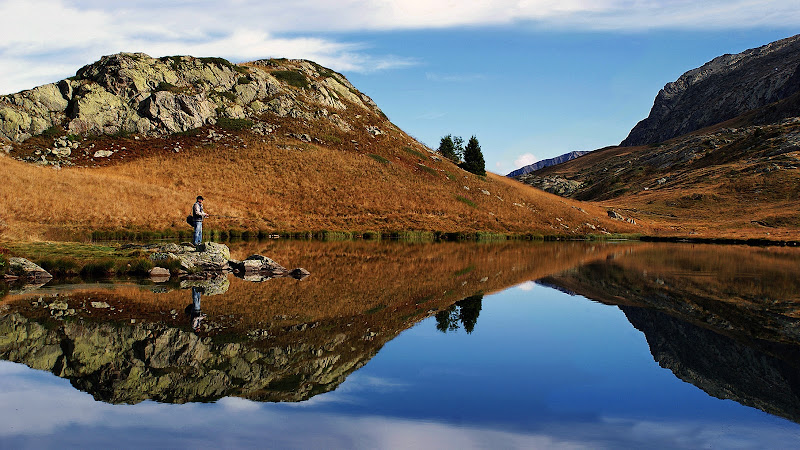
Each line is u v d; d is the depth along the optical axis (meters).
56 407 6.20
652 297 16.05
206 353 8.55
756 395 7.04
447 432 5.62
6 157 41.91
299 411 6.16
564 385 7.32
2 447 5.00
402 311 12.90
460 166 83.75
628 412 6.34
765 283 19.62
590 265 26.92
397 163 69.56
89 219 31.66
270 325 10.74
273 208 47.50
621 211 84.19
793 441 5.52
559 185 163.00
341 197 54.19
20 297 13.23
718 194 91.56
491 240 51.41
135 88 60.78
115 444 5.10
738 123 165.38
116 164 50.72
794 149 101.88
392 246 37.25
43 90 56.53
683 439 5.52
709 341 10.22
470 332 10.72
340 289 16.22
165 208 37.88
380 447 5.11
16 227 24.56
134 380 7.22
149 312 11.70
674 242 59.28
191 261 19.19
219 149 58.19
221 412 6.09
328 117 75.81
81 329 9.96
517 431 5.66
